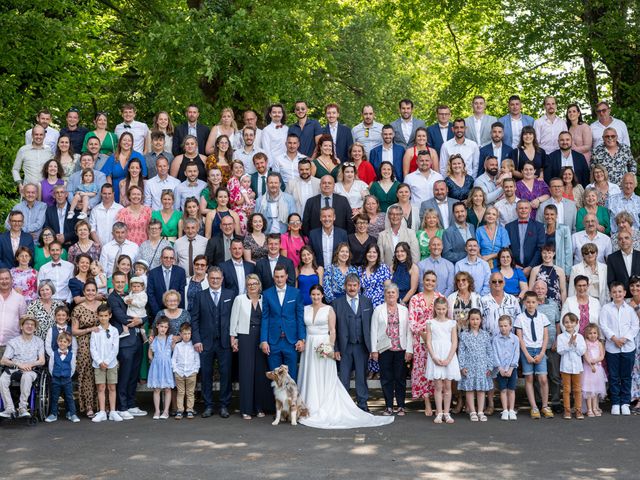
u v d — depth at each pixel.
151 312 11.44
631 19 17.81
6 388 10.38
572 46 18.92
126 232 11.99
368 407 11.95
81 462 8.31
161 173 12.95
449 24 23.86
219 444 9.17
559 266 12.07
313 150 14.03
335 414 10.77
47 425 10.41
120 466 8.13
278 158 13.46
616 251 11.94
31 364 10.60
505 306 11.16
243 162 13.63
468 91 21.56
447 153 13.69
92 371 11.03
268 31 19.23
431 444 9.14
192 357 11.00
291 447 9.01
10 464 8.26
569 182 12.89
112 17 23.80
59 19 20.88
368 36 26.19
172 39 18.67
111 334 10.90
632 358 11.14
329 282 11.58
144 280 11.41
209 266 11.90
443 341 10.77
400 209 12.03
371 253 11.61
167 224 12.39
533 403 10.95
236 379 11.74
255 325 11.09
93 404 11.07
